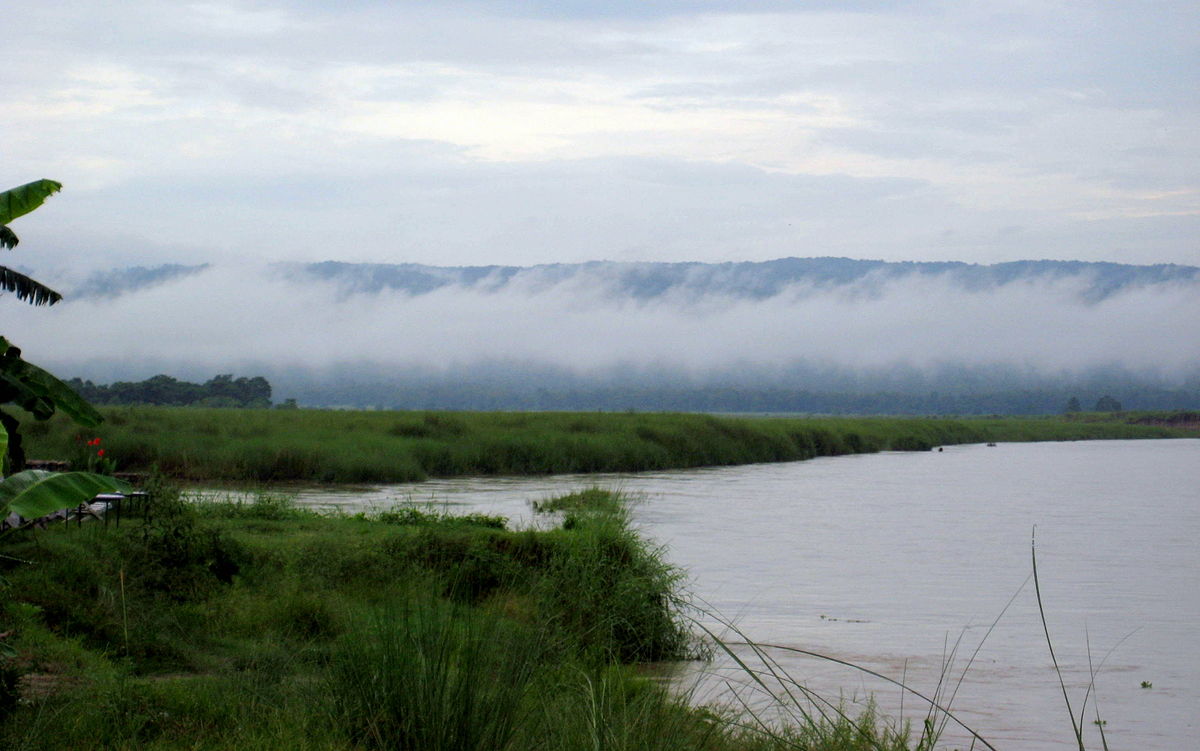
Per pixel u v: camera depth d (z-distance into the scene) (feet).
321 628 34.01
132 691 24.85
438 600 25.07
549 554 42.91
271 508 62.85
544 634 24.70
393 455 133.18
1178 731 35.32
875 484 148.77
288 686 25.55
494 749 20.56
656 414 217.56
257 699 24.88
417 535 45.91
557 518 79.66
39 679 26.37
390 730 21.21
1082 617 54.85
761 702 32.68
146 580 37.83
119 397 342.85
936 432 336.29
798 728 24.27
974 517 104.58
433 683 21.17
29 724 22.61
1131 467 206.49
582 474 152.15
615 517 45.98
